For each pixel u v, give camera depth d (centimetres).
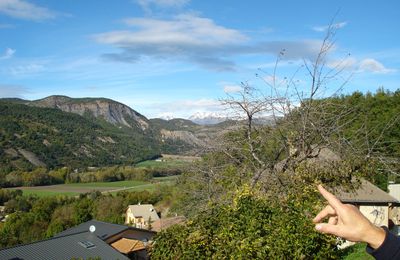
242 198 735
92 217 5166
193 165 1034
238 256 639
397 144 1272
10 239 4494
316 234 659
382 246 93
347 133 1125
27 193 6550
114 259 2038
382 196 1886
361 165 1010
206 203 948
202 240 686
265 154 1025
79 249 2094
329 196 102
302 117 972
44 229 4834
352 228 96
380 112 2539
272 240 651
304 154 974
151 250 761
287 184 907
